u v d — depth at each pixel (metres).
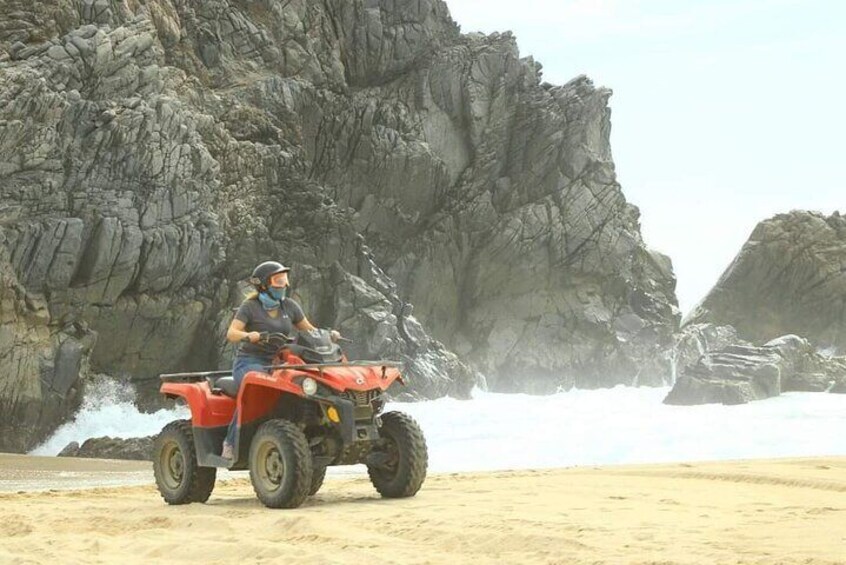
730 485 10.54
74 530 8.34
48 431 31.00
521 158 50.81
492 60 51.12
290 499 9.33
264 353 10.21
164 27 41.91
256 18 46.91
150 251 34.03
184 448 10.17
